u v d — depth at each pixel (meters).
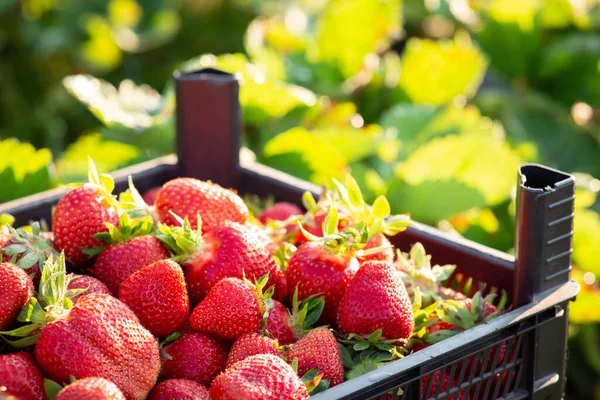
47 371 0.81
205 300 0.84
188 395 0.82
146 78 2.00
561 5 1.45
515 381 0.88
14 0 1.91
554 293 0.88
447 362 0.83
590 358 1.22
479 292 0.90
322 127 1.28
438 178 1.17
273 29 1.49
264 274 0.87
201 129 1.06
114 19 2.00
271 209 1.01
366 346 0.85
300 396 0.80
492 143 1.17
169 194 0.90
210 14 1.98
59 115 1.91
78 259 0.89
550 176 0.88
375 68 1.44
